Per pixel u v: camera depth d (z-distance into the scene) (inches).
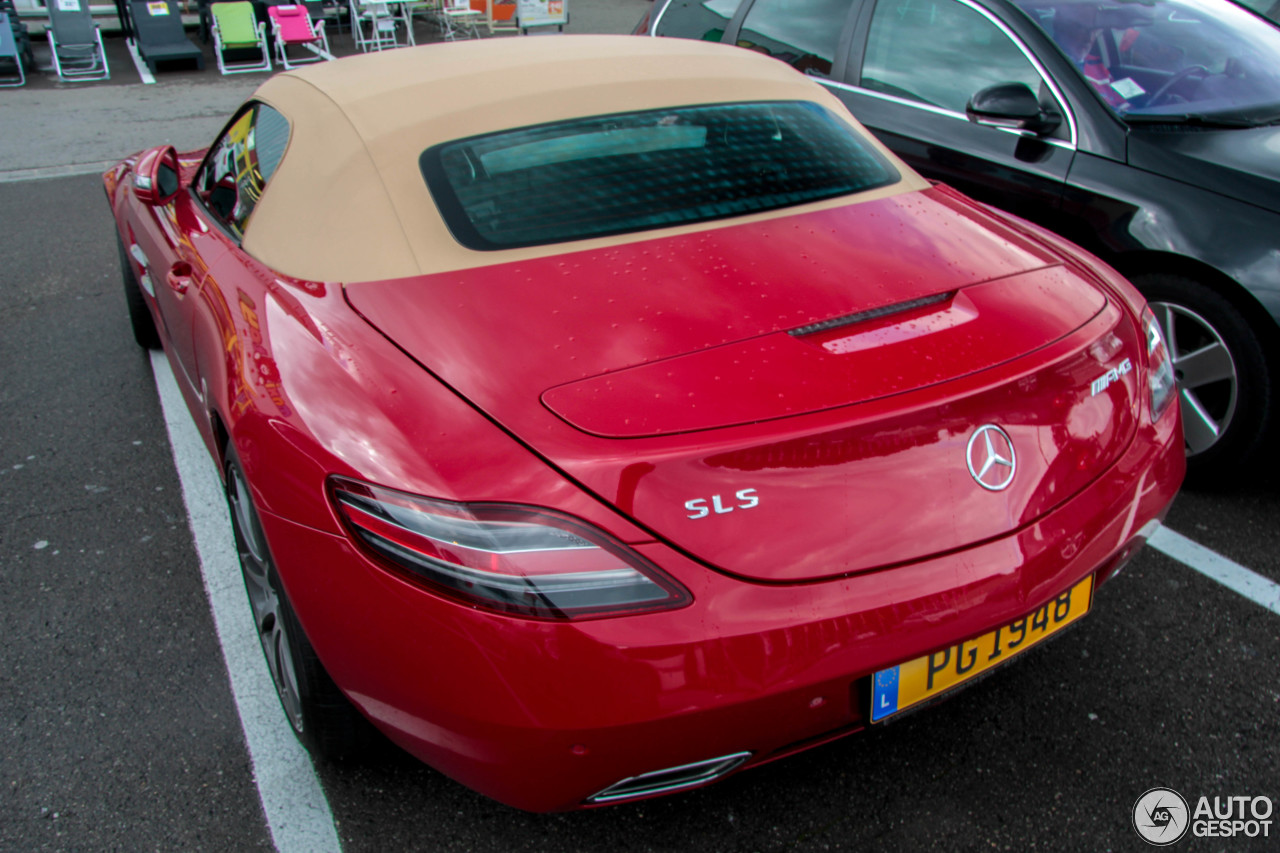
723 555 54.6
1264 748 79.7
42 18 623.2
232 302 80.1
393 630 57.6
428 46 103.3
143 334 164.9
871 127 148.3
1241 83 129.6
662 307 66.0
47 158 318.0
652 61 96.2
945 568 58.0
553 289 68.2
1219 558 105.7
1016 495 60.9
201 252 96.1
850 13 157.5
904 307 67.4
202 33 570.3
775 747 59.6
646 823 74.4
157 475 128.2
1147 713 83.8
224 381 74.5
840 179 86.0
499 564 54.1
